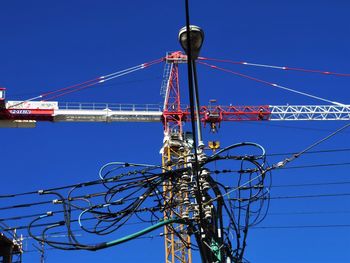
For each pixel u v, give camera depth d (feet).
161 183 54.44
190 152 56.44
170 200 54.29
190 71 40.73
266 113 293.64
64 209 53.67
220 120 288.71
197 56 46.65
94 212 53.62
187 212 52.85
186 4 38.29
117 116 286.05
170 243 221.87
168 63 292.81
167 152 218.38
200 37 45.98
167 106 287.07
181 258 217.77
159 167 55.26
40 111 282.97
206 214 52.19
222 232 53.26
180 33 46.01
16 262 133.08
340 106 301.43
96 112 285.23
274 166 54.39
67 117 284.41
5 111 279.69
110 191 54.65
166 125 283.38
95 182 55.06
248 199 54.85
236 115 292.40
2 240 128.57
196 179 49.90
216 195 53.88
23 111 281.74
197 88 50.67
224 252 53.16
